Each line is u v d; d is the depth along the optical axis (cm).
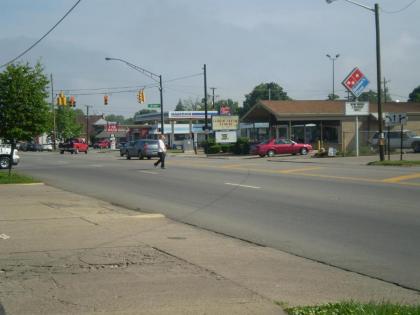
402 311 593
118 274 799
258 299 673
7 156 3581
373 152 4375
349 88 4228
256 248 1014
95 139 12700
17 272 808
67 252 951
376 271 847
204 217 1398
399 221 1273
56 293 696
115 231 1172
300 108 5478
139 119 10775
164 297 676
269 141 4778
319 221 1305
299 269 854
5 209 1501
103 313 611
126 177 2642
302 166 3119
